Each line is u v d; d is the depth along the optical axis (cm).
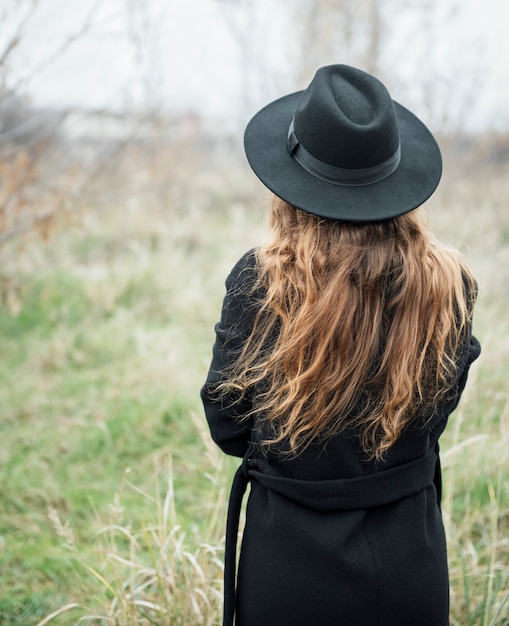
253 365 142
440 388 141
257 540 144
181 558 210
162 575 210
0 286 520
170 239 715
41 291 553
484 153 939
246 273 144
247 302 142
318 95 131
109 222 748
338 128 129
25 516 294
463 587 234
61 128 528
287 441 140
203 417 364
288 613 138
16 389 403
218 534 238
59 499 305
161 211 803
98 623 229
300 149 136
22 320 507
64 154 553
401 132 147
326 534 138
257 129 147
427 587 139
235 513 155
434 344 137
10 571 259
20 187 441
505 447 291
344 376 132
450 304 138
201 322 520
